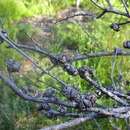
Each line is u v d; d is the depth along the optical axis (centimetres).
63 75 444
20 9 618
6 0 612
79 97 212
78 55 293
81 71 224
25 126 432
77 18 596
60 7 648
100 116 225
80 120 216
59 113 234
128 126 278
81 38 526
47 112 237
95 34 527
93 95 215
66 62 229
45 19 625
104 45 508
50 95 239
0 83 438
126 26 537
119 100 237
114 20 556
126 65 462
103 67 471
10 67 208
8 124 431
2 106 439
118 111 227
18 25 580
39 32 580
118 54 286
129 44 253
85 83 418
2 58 488
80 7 632
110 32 533
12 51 502
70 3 657
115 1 577
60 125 206
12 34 551
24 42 549
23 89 253
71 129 396
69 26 572
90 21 572
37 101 203
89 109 215
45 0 650
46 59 469
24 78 429
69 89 213
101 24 554
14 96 443
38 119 434
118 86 318
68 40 551
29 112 438
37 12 632
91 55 288
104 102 381
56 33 565
